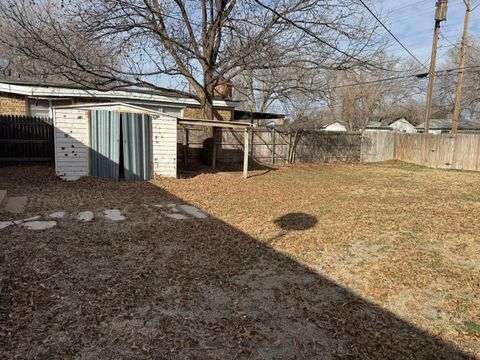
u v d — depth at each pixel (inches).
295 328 106.5
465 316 116.7
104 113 344.5
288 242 188.5
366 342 100.6
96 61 459.8
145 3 397.4
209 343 97.4
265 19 442.3
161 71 462.0
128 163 355.6
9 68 531.5
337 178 470.9
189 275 141.6
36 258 149.3
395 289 135.6
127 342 96.0
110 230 193.9
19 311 108.0
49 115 502.0
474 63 1082.1
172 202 275.6
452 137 637.9
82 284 128.6
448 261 165.9
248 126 424.8
